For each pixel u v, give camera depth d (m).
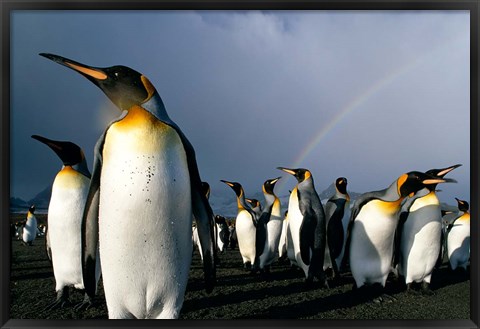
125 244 2.79
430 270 5.23
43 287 5.99
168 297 2.96
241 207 8.38
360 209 4.95
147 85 3.05
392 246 4.91
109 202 2.79
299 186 6.16
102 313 4.21
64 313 4.21
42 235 20.45
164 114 3.06
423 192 5.23
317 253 5.70
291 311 4.45
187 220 2.95
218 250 12.91
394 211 4.76
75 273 4.26
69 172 4.25
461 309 4.53
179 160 2.92
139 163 2.79
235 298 5.12
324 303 4.79
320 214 5.82
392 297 4.93
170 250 2.88
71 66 3.01
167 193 2.82
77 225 4.18
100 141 2.95
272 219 7.23
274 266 8.56
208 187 9.05
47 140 4.18
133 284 2.86
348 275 7.05
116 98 2.98
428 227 5.10
